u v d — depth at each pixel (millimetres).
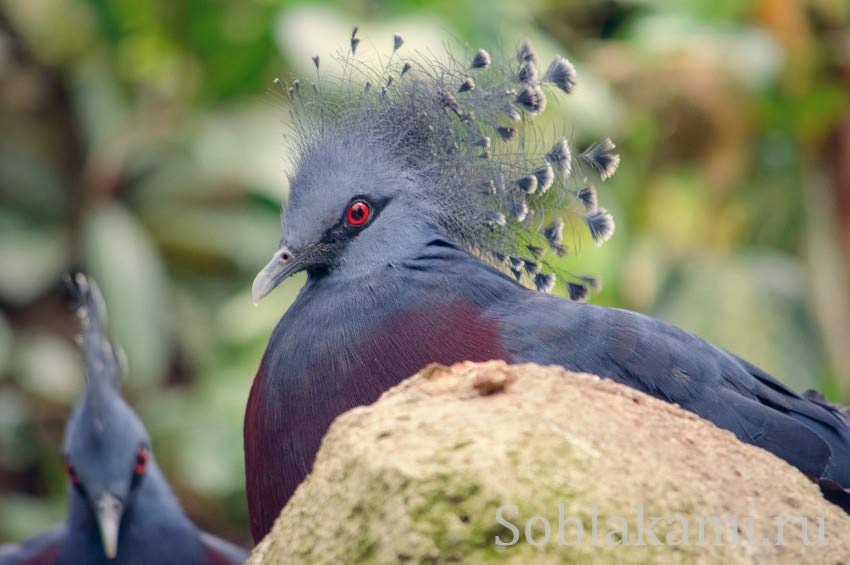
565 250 7645
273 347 7246
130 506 10820
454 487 4324
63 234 16500
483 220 7582
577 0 16344
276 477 6945
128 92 16438
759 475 5078
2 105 16656
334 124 7742
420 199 7504
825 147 16109
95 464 10625
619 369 7012
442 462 4426
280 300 14914
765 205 16078
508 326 6988
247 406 7359
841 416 7734
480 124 7609
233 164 15328
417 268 7246
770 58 15289
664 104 15273
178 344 16109
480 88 7629
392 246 7344
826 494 7230
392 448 4551
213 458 14727
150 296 15234
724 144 15438
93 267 15383
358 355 6914
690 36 15594
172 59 16062
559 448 4570
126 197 16172
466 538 4262
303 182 7559
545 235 7629
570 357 6957
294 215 7461
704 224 15492
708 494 4746
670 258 15273
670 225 15469
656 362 7055
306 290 7555
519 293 7266
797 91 15789
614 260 14258
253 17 15367
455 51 13320
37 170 16500
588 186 7594
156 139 16094
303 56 13438
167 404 15164
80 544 10898
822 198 16172
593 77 14828
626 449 4754
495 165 7559
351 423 4840
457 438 4566
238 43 15578
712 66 15242
